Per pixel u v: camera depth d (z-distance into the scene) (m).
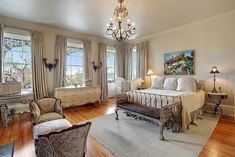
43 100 2.88
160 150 2.26
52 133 1.33
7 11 3.65
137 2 3.19
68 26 4.82
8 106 3.56
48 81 4.88
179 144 2.44
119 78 6.61
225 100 4.08
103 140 2.62
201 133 2.87
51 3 3.22
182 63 4.96
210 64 4.32
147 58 6.10
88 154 2.19
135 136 2.77
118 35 3.50
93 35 5.94
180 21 4.48
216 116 3.94
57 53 5.00
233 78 3.91
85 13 3.77
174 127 3.01
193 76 4.71
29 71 4.68
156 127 3.21
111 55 6.94
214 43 4.21
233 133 2.86
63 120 2.49
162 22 4.53
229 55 3.96
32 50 4.45
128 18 4.03
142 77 6.18
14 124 3.44
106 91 6.39
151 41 5.98
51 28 4.94
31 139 2.67
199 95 3.81
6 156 1.42
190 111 3.23
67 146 1.45
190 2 3.24
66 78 5.24
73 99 4.88
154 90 4.47
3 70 3.99
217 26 4.13
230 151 2.22
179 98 3.05
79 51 5.80
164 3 3.26
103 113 4.39
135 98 3.86
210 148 2.31
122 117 3.96
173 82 4.59
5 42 4.23
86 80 5.50
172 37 5.25
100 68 6.25
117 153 2.20
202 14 3.96
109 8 3.46
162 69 5.62
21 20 4.29
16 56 4.44
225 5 3.44
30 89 4.65
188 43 4.80
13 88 3.53
